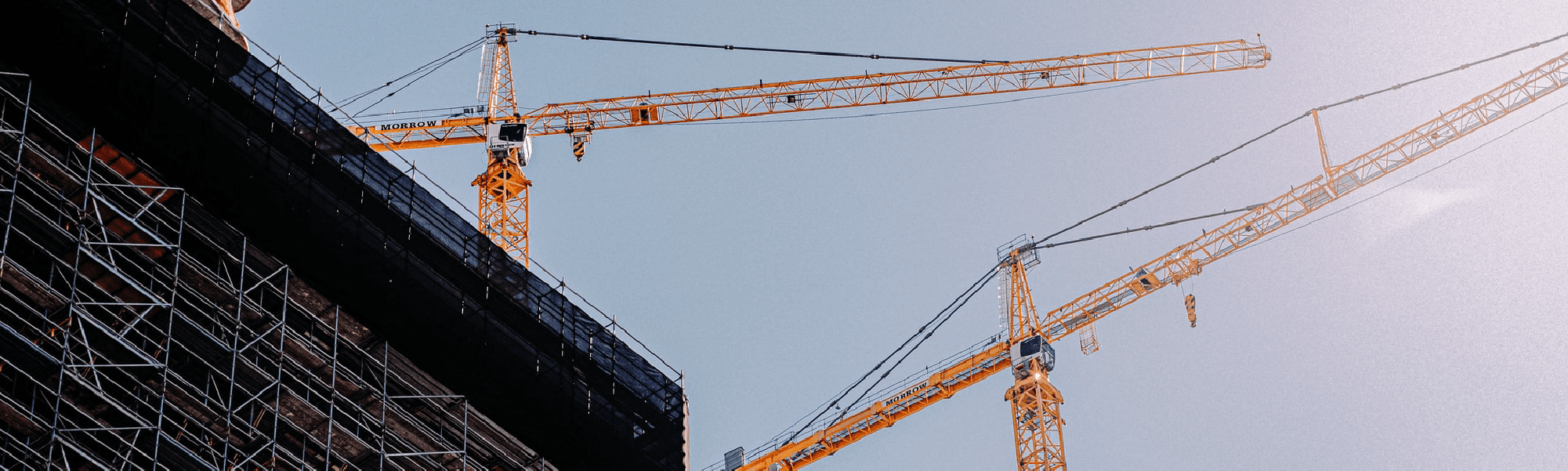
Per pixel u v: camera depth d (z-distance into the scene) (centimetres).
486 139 14288
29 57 6944
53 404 6134
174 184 7069
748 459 14100
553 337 7769
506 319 7650
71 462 6197
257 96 7344
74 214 6544
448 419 7400
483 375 7519
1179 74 15762
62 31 7012
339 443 6956
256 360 6700
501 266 7750
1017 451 13675
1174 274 14975
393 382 7319
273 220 7200
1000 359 14075
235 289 6738
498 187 14100
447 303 7488
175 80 7175
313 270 7225
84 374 6247
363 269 7325
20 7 6975
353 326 7294
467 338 7494
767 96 14825
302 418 6831
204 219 6975
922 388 14038
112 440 6281
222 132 7206
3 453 5794
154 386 6412
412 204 7575
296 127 7394
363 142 7544
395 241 7450
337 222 7319
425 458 7169
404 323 7388
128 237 6688
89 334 6362
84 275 6469
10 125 6631
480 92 14625
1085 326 15038
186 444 6512
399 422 7125
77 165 6781
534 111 14638
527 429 7612
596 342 7962
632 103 14550
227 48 7325
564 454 7712
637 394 8000
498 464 7531
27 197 6500
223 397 6625
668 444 7988
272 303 7025
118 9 7119
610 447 7788
